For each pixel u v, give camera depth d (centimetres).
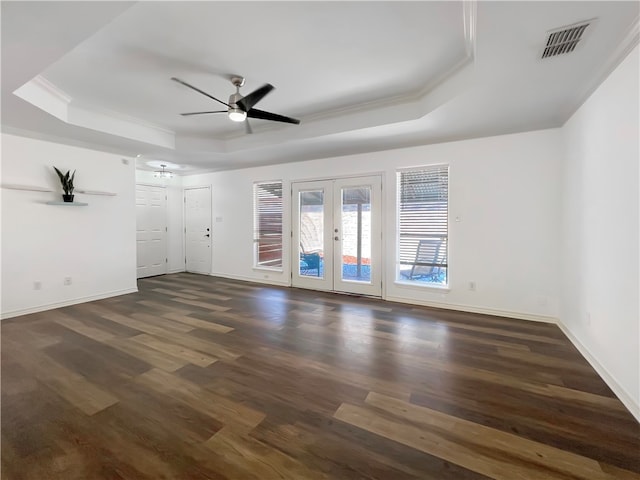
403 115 336
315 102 346
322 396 207
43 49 204
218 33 220
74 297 436
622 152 204
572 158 306
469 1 183
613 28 176
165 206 672
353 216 488
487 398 204
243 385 221
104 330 331
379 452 156
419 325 348
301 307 421
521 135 365
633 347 191
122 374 236
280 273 567
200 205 678
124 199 496
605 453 154
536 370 241
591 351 254
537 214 359
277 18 204
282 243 564
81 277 444
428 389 215
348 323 355
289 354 272
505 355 269
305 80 293
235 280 613
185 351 278
